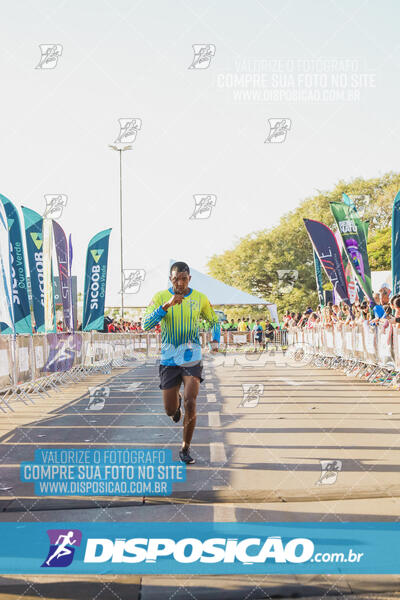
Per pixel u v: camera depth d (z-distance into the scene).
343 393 9.98
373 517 3.48
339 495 3.93
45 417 7.86
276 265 40.94
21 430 6.79
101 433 6.47
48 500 3.96
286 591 2.61
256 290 42.84
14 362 9.22
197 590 2.64
